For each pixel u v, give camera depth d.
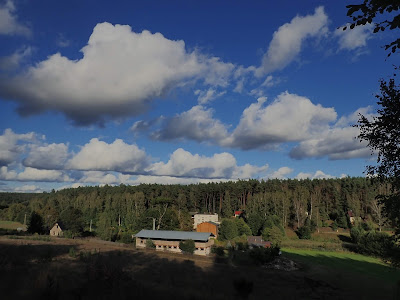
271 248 46.28
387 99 11.76
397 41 7.52
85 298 12.41
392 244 13.82
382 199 12.43
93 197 141.00
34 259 26.19
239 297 18.05
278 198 113.56
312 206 114.75
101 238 69.44
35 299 11.59
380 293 23.36
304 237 88.12
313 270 40.16
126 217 110.38
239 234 88.31
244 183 150.25
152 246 57.31
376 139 11.99
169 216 86.44
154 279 22.81
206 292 18.28
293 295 22.42
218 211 142.75
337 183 133.25
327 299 21.25
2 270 18.64
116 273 17.38
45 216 105.25
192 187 155.62
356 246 67.88
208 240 58.50
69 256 30.69
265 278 30.11
